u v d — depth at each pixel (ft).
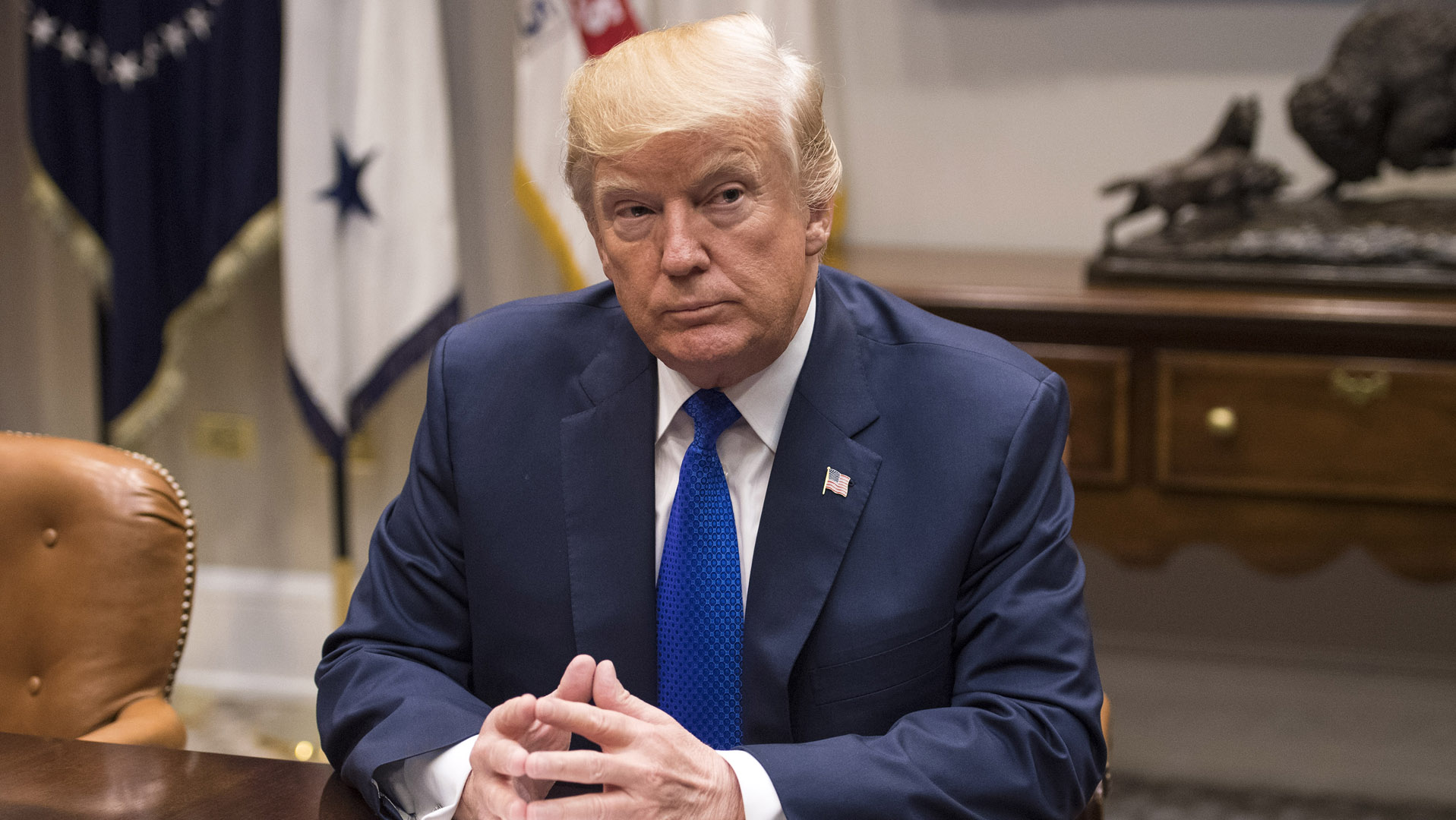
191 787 4.59
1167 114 12.14
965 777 4.44
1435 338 9.41
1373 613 12.91
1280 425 9.86
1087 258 12.07
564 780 4.29
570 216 11.75
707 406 5.18
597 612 5.20
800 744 4.50
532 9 11.67
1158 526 10.26
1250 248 10.23
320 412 12.08
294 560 14.32
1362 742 12.37
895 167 12.76
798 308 4.81
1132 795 11.48
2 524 6.54
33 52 11.82
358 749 4.62
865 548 5.06
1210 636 13.33
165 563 6.53
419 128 12.02
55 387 14.24
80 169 12.05
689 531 5.14
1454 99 9.95
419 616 5.48
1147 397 10.07
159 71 11.83
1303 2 11.64
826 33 12.62
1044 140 12.43
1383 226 10.12
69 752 4.87
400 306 12.09
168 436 14.21
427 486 5.58
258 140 11.85
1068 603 4.96
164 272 12.12
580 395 5.47
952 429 5.14
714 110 4.37
